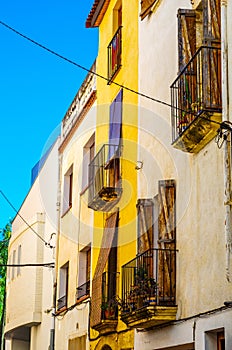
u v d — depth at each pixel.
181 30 12.52
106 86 18.95
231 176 10.39
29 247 25.80
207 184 11.46
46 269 24.27
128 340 15.12
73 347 19.95
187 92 11.93
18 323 26.19
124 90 17.23
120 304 14.80
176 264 12.67
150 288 12.77
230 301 10.05
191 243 12.02
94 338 17.64
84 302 18.81
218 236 10.80
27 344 30.02
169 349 13.20
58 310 22.02
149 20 15.73
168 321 12.55
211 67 11.03
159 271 12.73
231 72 10.60
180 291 12.35
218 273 10.69
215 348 10.97
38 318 24.41
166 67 14.21
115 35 18.23
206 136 11.39
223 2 10.97
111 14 19.16
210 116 10.87
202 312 11.22
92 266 18.72
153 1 15.16
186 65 11.86
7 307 29.31
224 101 10.63
